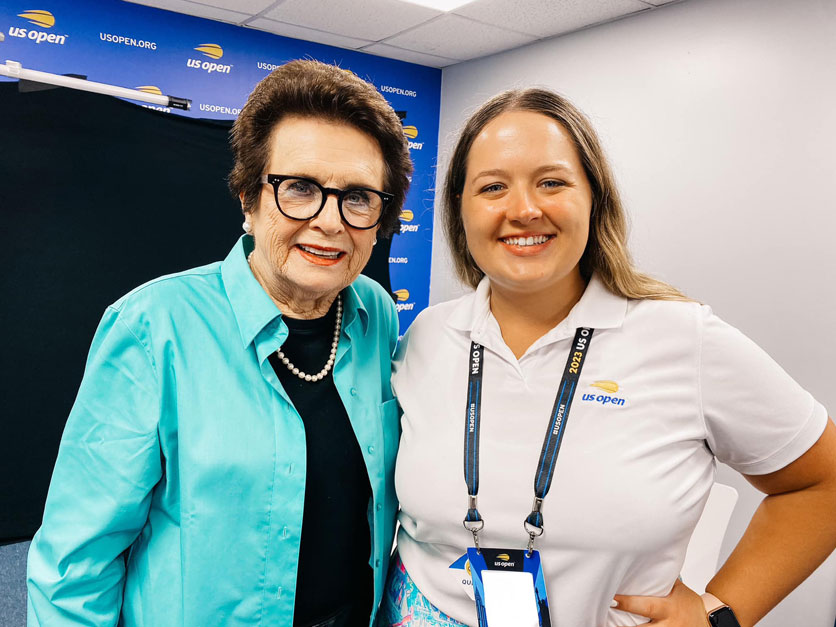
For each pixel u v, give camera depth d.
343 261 0.88
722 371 0.85
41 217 2.48
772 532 0.93
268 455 0.85
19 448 2.50
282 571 0.85
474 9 2.93
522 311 0.96
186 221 2.78
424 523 0.92
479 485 0.88
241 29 3.27
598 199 0.94
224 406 0.84
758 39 2.45
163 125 2.70
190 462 0.81
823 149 2.28
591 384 0.88
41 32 2.72
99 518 0.79
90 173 2.56
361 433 0.95
